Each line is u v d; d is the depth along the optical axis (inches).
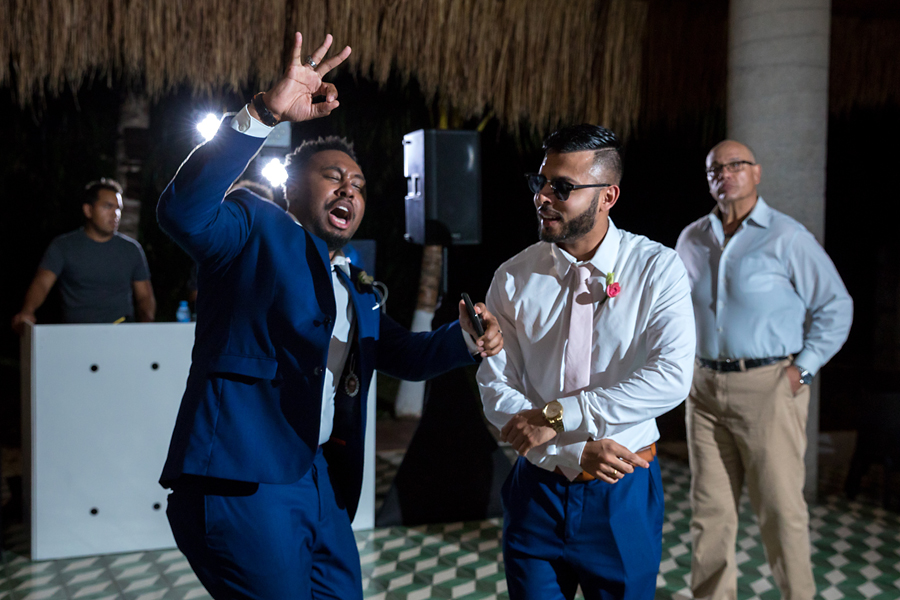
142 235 313.9
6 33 179.5
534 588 79.2
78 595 131.9
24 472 159.9
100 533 150.6
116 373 150.2
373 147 337.7
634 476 78.8
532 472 80.2
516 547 80.3
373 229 351.9
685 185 367.6
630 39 212.4
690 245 129.0
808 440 179.6
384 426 262.8
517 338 83.7
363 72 200.5
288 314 71.9
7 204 327.6
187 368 154.5
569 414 73.4
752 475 120.2
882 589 135.3
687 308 77.2
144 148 234.7
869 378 188.4
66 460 148.2
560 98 212.5
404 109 331.6
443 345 86.0
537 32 207.5
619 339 78.0
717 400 121.4
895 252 385.1
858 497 186.1
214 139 64.7
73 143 322.3
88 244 177.3
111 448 150.6
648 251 78.5
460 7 201.2
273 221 74.4
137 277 187.3
